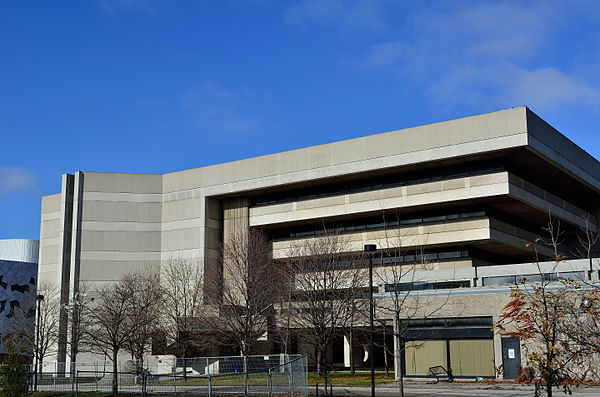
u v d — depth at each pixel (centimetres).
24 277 9556
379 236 5906
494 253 6259
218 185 6594
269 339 5644
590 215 7025
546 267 4497
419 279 5038
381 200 5806
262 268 5406
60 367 5778
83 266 6706
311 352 6588
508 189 5206
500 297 3922
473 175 5403
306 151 6112
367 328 4812
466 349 4000
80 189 6856
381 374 4856
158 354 5781
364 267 5247
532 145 5091
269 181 6281
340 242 5603
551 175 5928
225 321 5131
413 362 4178
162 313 5431
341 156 5900
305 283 4878
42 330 5741
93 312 4931
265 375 3033
